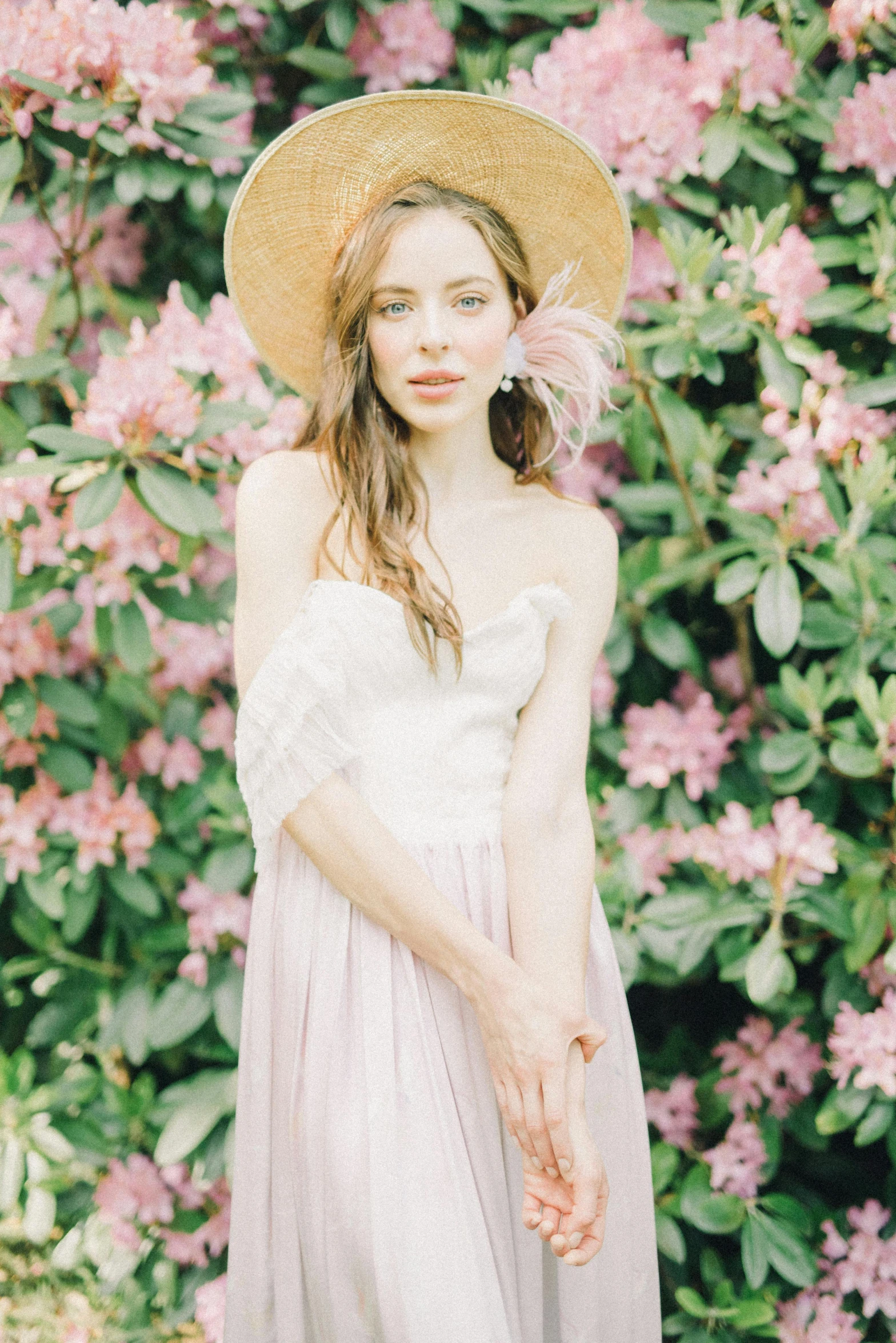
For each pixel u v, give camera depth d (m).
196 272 1.91
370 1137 0.99
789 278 1.62
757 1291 1.71
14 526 1.62
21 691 1.71
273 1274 1.09
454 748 1.09
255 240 1.20
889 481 1.64
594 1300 1.12
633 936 1.68
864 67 1.74
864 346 1.78
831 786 1.74
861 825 1.80
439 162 1.14
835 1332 1.66
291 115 1.86
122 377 1.50
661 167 1.63
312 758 1.01
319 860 1.03
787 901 1.65
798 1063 1.76
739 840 1.64
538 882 1.08
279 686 1.01
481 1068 1.06
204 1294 1.70
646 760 1.74
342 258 1.12
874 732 1.65
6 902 1.94
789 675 1.67
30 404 1.77
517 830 1.10
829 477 1.65
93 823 1.73
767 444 1.78
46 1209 1.77
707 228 1.80
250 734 1.03
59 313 1.86
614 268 1.26
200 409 1.57
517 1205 1.09
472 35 1.82
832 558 1.67
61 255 1.84
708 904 1.68
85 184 1.78
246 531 1.09
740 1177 1.70
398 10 1.72
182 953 1.84
